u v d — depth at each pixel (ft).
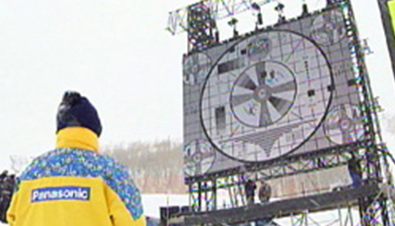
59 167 8.90
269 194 46.32
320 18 46.44
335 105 42.80
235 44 50.16
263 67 47.60
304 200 37.73
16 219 8.78
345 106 42.32
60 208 8.54
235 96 47.98
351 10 45.88
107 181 8.91
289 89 45.44
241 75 48.47
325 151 41.88
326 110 42.98
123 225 8.59
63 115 9.47
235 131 46.65
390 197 38.60
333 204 37.40
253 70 48.03
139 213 9.06
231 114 47.47
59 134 9.43
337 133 41.81
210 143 47.42
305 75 45.16
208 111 48.78
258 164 44.45
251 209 39.29
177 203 103.14
